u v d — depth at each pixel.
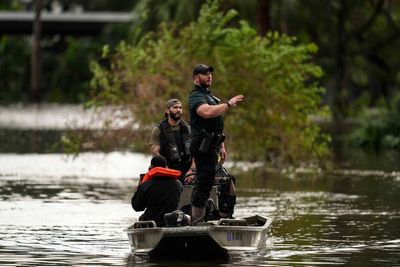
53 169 85.44
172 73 76.88
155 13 120.44
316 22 161.00
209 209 44.91
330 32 172.62
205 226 41.47
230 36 78.06
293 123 79.56
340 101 175.50
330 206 61.28
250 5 121.12
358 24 186.25
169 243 41.50
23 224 53.38
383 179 78.44
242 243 42.88
